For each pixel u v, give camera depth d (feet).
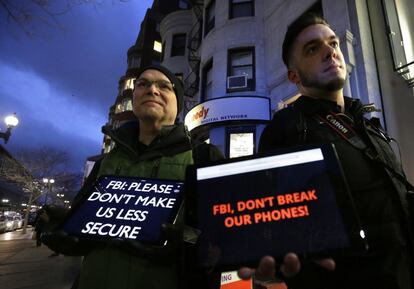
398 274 3.26
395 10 22.12
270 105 28.48
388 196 3.76
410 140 18.54
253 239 3.12
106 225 4.03
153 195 4.48
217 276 3.68
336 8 22.94
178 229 3.63
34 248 42.80
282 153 3.66
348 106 5.08
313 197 3.24
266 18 33.17
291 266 2.77
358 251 2.83
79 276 4.75
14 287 19.76
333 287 3.51
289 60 5.71
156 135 6.25
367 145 4.25
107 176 4.91
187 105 45.75
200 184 3.64
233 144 28.68
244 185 3.52
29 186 92.63
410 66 20.34
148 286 4.03
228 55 33.91
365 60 20.63
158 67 6.77
